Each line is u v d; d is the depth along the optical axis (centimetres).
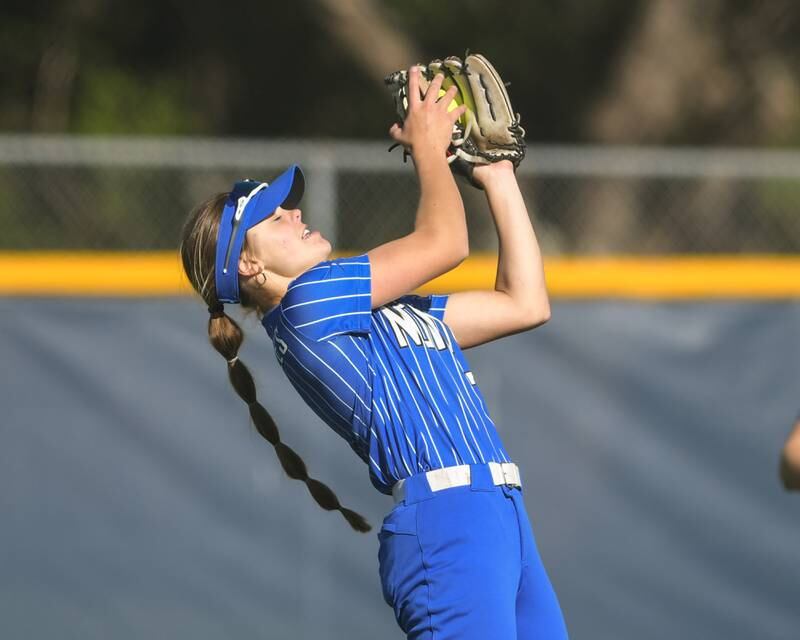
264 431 1470
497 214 1452
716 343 2636
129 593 2520
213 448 2564
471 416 1331
